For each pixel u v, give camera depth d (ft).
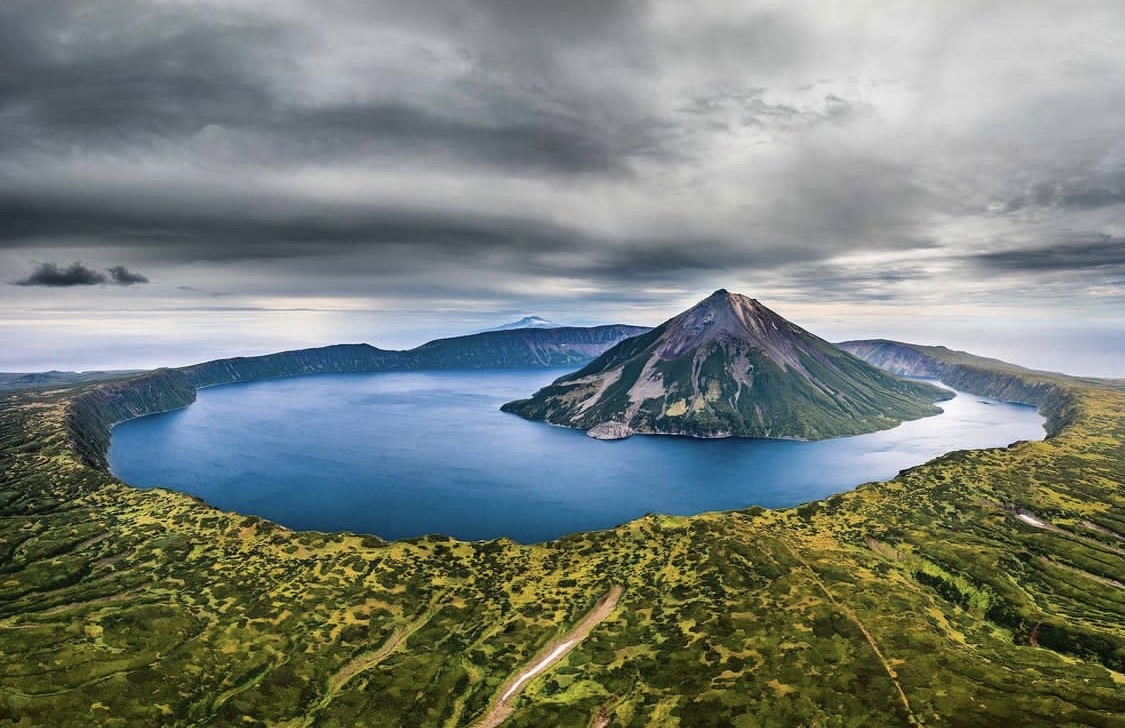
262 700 556.10
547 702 547.08
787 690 526.57
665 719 506.89
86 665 574.15
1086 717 460.55
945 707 488.85
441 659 622.13
